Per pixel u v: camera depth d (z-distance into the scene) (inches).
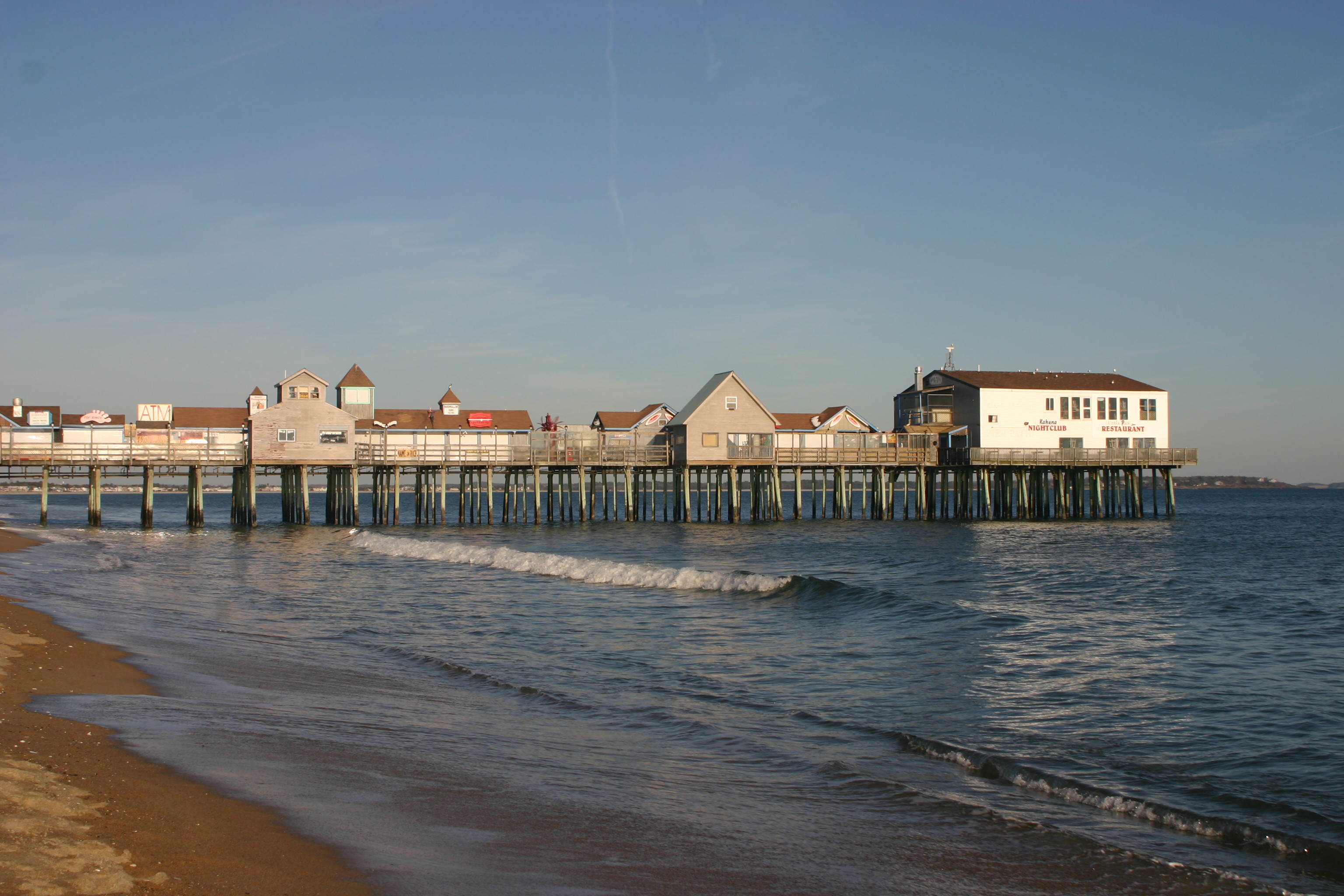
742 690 644.7
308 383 2426.2
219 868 298.7
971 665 728.3
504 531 2310.5
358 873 309.4
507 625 917.8
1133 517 2849.4
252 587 1202.0
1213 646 813.2
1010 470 2755.9
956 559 1675.7
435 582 1273.4
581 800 409.1
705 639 841.5
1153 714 577.9
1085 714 578.6
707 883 328.2
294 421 2338.8
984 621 913.5
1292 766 474.6
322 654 745.6
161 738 450.3
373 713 548.7
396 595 1134.4
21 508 4886.8
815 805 413.7
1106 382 2802.7
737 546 1926.7
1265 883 339.6
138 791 364.2
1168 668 721.0
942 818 398.6
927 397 2797.7
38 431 2792.8
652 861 345.4
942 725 553.0
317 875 303.9
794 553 1785.2
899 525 2573.8
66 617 843.4
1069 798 430.0
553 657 757.3
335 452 2359.7
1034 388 2694.4
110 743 432.1
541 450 2458.2
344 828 351.6
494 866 329.4
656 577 1252.5
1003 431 2672.2
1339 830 389.7
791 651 784.9
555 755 478.0
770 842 368.8
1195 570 1504.7
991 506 2719.0
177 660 668.7
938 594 1179.3
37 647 663.1
